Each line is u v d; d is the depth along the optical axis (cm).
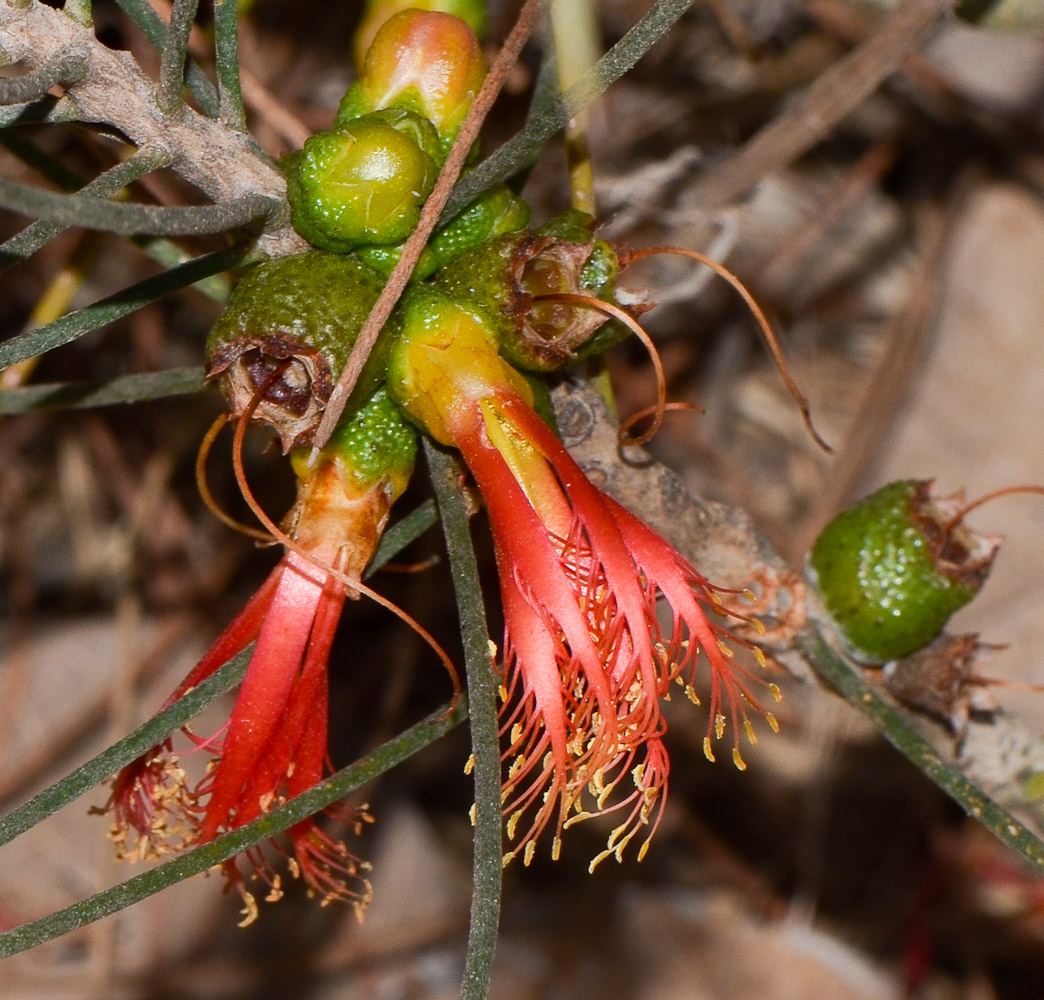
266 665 18
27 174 28
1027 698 33
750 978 33
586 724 18
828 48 33
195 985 32
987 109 35
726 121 33
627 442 19
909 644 20
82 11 18
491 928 17
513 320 18
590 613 18
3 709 33
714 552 20
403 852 35
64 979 31
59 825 32
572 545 18
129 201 21
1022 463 35
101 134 18
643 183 27
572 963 33
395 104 19
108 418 35
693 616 18
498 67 18
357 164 18
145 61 26
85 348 35
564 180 32
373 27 20
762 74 33
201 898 32
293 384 18
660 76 33
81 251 22
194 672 18
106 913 17
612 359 35
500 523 18
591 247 18
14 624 35
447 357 18
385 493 18
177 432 33
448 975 33
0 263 17
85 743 34
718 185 28
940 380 35
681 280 33
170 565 35
